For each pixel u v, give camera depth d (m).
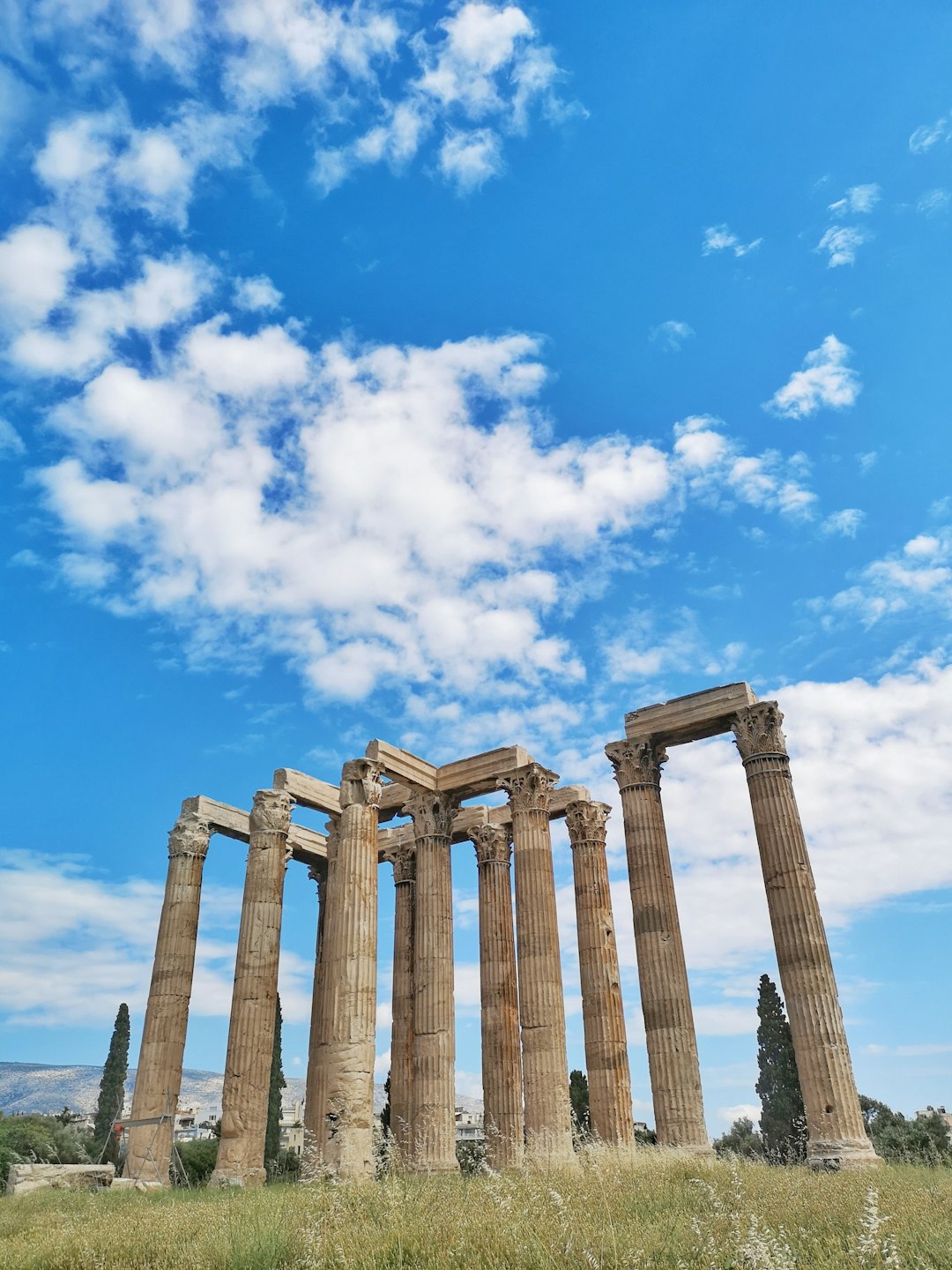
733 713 31.47
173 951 35.62
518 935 32.06
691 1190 15.56
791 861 28.73
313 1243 11.40
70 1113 57.16
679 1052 28.50
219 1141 30.52
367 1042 27.67
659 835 32.03
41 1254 12.43
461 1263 9.98
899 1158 27.30
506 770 34.38
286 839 35.56
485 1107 34.34
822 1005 26.86
